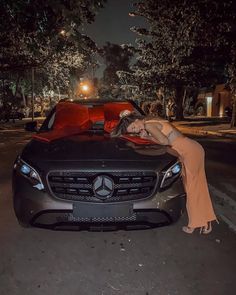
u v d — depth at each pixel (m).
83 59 28.59
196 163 4.29
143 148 4.38
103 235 4.48
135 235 4.50
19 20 9.01
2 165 9.59
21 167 4.10
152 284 3.35
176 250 4.08
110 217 3.84
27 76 44.53
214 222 4.98
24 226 4.10
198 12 15.76
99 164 3.92
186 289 3.26
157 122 4.35
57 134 4.96
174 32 24.66
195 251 4.05
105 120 5.61
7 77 42.78
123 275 3.51
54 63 32.00
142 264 3.74
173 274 3.53
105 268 3.65
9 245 4.20
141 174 3.90
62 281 3.40
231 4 15.52
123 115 4.80
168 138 4.35
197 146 4.30
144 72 34.00
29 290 3.24
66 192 3.87
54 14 8.26
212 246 4.18
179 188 4.04
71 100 6.49
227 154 11.54
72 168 3.87
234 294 3.18
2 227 4.77
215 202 5.94
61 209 3.83
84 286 3.31
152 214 3.89
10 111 41.44
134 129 4.52
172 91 36.62
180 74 31.75
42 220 3.90
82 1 7.62
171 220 4.00
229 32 17.30
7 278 3.46
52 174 3.88
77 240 4.34
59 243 4.25
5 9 8.69
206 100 46.84
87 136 4.99
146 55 33.91
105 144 4.50
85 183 3.86
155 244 4.23
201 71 31.20
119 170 3.86
